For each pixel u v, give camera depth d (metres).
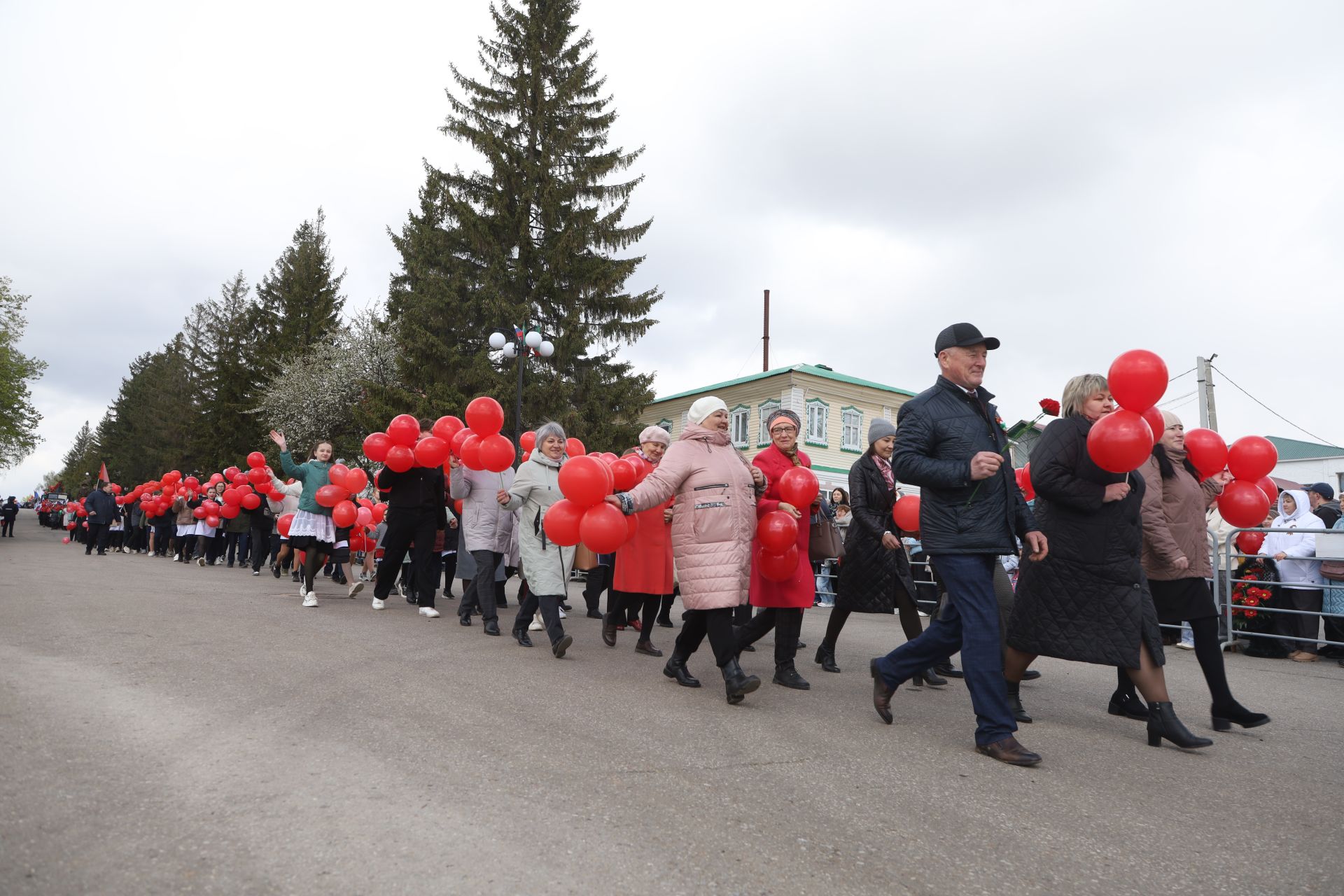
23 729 3.55
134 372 74.06
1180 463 5.17
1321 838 3.05
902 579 6.18
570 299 26.53
